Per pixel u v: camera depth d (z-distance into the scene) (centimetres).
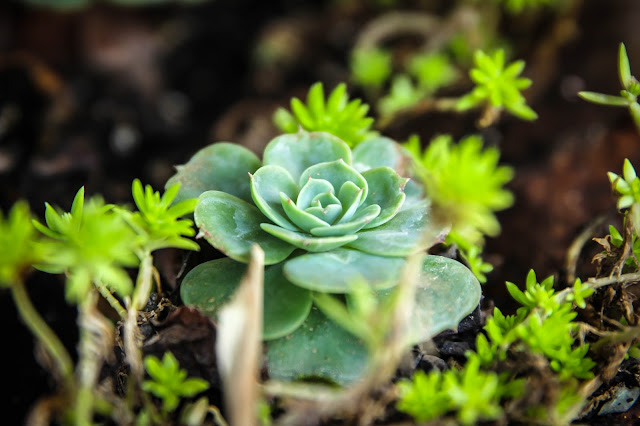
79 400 21
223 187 25
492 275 31
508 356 24
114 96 41
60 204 33
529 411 23
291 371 23
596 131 37
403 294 21
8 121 37
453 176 20
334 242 23
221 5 47
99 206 23
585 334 25
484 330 25
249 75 44
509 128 37
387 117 33
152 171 37
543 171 36
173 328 23
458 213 20
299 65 43
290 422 22
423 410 22
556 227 33
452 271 24
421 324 23
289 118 29
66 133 38
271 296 23
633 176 24
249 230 24
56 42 43
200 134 40
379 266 23
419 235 23
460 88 38
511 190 35
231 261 24
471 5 39
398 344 21
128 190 35
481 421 23
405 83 35
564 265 29
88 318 22
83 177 35
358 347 23
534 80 39
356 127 27
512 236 33
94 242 21
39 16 43
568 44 40
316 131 26
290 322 23
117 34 44
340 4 45
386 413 23
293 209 23
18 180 34
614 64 39
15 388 26
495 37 41
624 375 25
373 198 25
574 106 38
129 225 24
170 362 22
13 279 21
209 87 44
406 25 40
